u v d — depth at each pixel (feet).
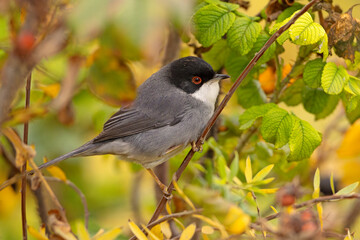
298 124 27.02
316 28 24.39
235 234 18.92
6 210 29.60
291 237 15.46
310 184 33.24
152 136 30.17
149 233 19.43
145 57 9.83
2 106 12.43
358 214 29.17
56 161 27.12
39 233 20.42
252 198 24.90
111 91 14.85
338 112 37.14
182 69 31.14
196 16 27.99
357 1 39.01
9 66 12.39
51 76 26.96
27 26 12.29
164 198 23.61
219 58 32.99
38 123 34.19
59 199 34.14
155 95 30.73
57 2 12.19
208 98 31.68
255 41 27.58
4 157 27.86
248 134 33.47
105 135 29.19
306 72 28.14
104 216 34.71
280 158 33.30
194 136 31.42
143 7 9.36
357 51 26.66
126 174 36.58
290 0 29.04
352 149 31.12
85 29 9.50
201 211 19.19
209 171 25.99
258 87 32.65
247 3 32.19
